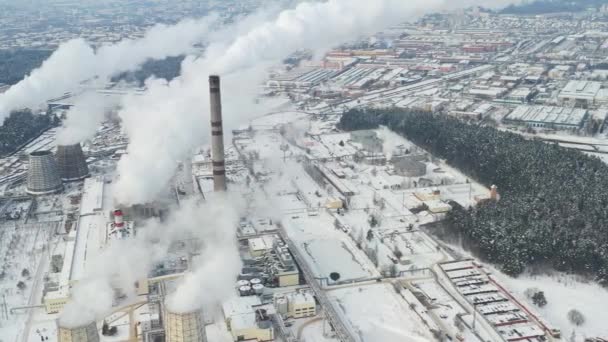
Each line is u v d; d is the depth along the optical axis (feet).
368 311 611.88
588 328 584.40
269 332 552.00
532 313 596.29
